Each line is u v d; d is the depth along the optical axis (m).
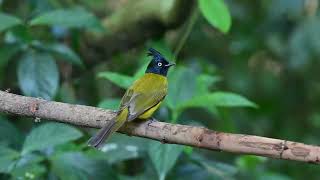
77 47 12.29
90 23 10.19
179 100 9.39
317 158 6.64
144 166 10.16
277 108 15.21
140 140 9.60
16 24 9.97
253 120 14.88
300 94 15.27
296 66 14.04
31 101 7.97
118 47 12.67
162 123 7.59
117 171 10.41
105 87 13.16
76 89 12.87
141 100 8.63
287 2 13.51
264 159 10.77
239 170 10.72
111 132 7.79
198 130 7.22
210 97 8.98
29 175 8.60
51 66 9.98
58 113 7.95
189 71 9.60
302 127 15.27
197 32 13.86
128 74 13.14
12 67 11.91
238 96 8.99
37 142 8.68
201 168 9.84
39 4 12.10
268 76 15.26
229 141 6.99
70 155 9.05
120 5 13.93
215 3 9.65
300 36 13.61
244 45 14.73
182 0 11.37
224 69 14.75
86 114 7.93
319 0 13.66
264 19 14.61
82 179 8.88
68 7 12.96
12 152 8.80
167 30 12.24
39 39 11.73
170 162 8.35
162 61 9.75
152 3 12.08
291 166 14.57
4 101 7.97
